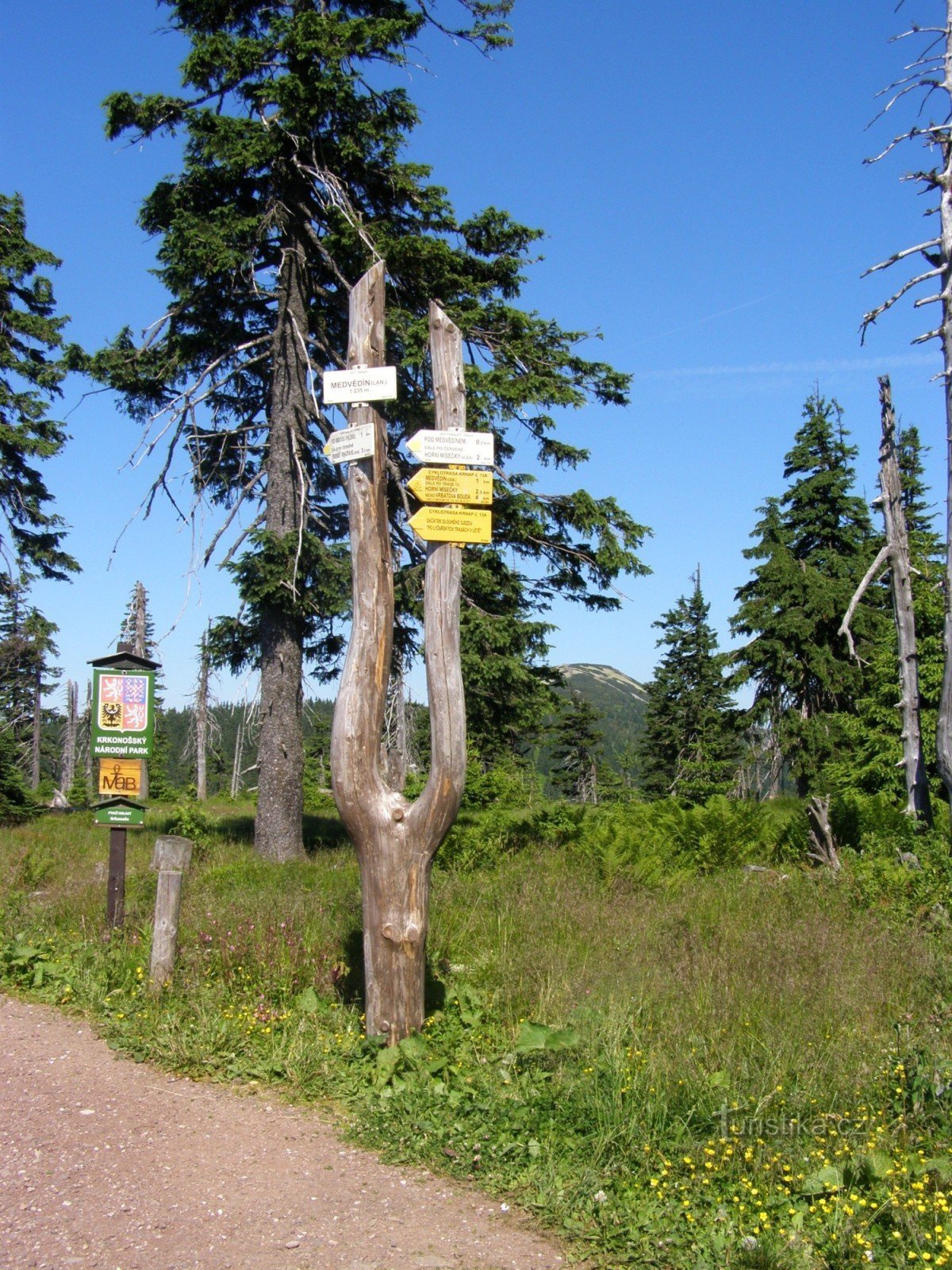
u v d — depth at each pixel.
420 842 6.65
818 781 23.75
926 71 13.46
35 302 25.53
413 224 16.83
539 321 16.91
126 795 9.49
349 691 6.73
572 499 16.28
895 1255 4.23
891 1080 5.83
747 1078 5.90
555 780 51.00
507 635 15.80
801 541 30.34
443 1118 5.62
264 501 16.39
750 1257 4.23
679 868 13.55
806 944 8.50
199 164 15.51
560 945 8.84
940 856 12.02
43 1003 7.85
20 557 25.31
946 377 13.30
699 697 43.53
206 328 16.45
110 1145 5.31
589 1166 5.04
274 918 9.06
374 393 6.82
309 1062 6.39
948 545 12.99
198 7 15.79
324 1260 4.27
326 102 14.99
